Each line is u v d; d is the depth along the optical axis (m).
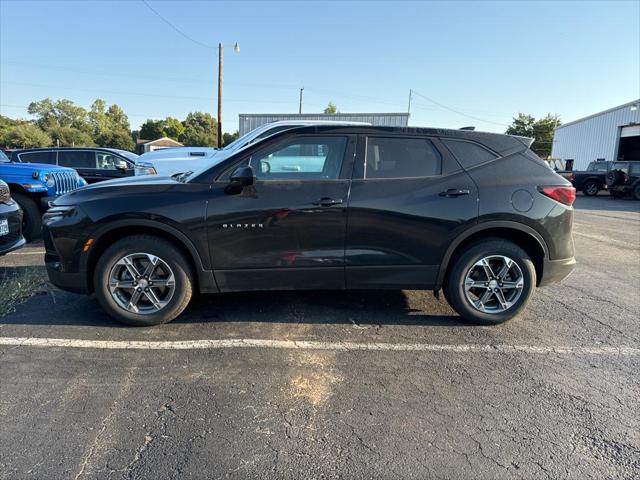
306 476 2.04
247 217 3.47
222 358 3.15
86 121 101.19
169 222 3.42
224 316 3.91
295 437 2.31
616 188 18.55
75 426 2.36
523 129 60.88
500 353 3.30
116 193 3.48
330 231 3.53
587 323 3.91
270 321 3.82
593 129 27.88
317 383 2.84
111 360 3.09
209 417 2.46
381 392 2.75
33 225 6.97
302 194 3.49
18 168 6.87
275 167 3.58
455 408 2.59
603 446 2.27
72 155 10.67
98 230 3.43
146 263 3.55
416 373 2.99
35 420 2.40
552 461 2.16
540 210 3.59
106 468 2.06
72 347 3.27
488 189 3.59
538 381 2.91
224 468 2.08
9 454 2.14
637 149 25.36
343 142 3.62
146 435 2.30
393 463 2.13
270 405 2.59
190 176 3.72
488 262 3.69
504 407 2.61
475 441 2.30
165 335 3.51
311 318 3.91
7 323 3.67
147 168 8.35
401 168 3.63
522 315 4.09
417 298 4.45
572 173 21.22
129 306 3.58
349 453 2.19
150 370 2.96
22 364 3.01
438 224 3.56
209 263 3.53
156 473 2.04
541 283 3.79
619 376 2.99
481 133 3.77
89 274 3.59
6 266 5.47
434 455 2.19
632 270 5.86
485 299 3.75
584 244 7.80
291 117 16.67
